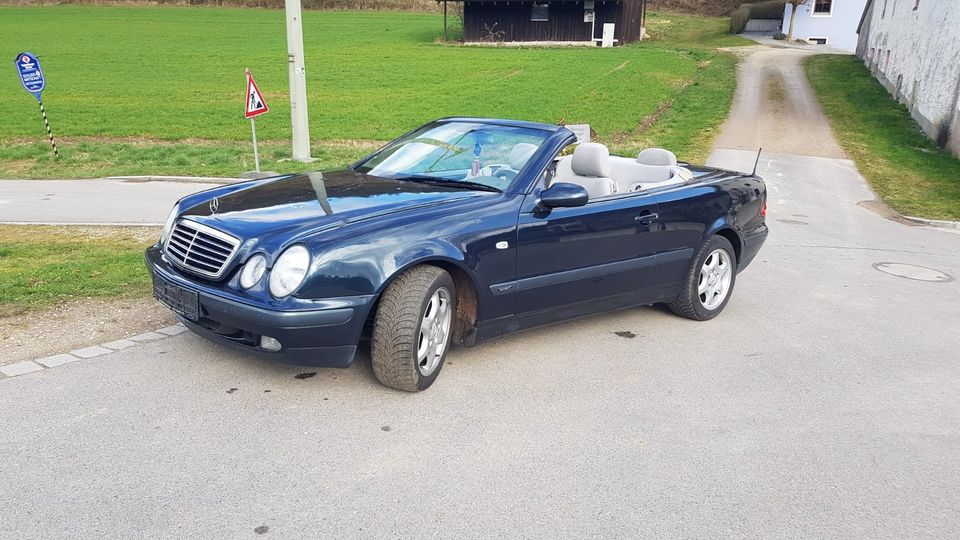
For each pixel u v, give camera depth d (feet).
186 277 13.47
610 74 110.01
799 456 12.24
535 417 13.20
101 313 17.47
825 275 25.07
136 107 81.00
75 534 9.30
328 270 12.41
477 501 10.45
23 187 40.70
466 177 16.12
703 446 12.44
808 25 166.81
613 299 17.21
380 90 96.53
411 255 13.08
